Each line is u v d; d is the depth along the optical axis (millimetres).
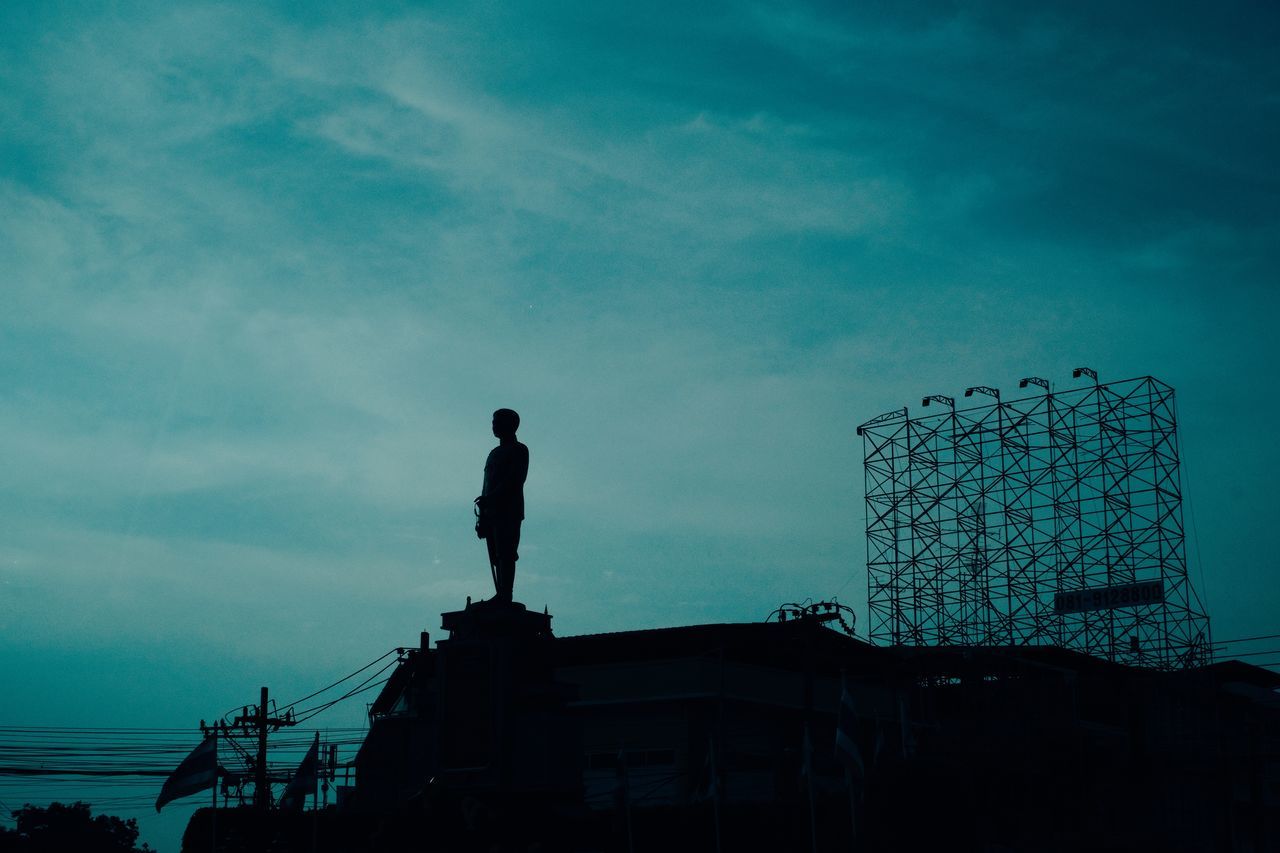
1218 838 52250
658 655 64062
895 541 76188
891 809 49719
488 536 43531
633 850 49000
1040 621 70688
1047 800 52375
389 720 62750
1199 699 55500
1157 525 68938
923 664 62500
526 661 42031
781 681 64250
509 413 44375
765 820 49750
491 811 39531
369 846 46062
